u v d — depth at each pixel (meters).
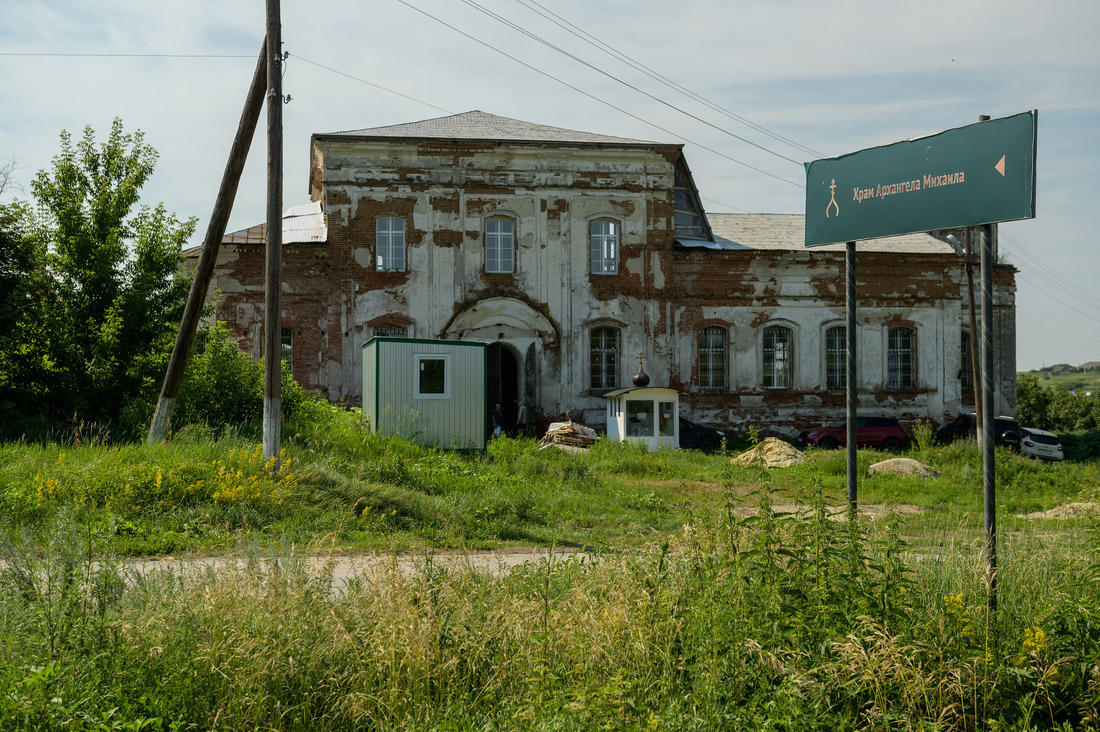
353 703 4.43
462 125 33.41
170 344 19.61
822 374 33.84
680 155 33.03
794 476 18.36
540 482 16.83
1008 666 4.91
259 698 4.38
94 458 12.36
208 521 10.25
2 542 5.52
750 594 5.11
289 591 5.46
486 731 4.31
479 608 5.48
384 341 20.69
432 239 30.72
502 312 31.09
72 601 4.89
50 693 4.14
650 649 4.89
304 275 29.97
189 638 4.87
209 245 15.51
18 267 22.88
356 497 11.92
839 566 5.45
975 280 37.91
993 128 5.81
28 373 19.28
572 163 31.83
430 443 20.81
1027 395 59.41
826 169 7.20
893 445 32.81
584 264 31.86
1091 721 4.71
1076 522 10.82
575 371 31.66
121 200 20.20
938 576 6.68
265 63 14.97
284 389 20.19
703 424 32.94
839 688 4.57
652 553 6.00
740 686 4.57
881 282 34.44
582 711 4.17
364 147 30.28
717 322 33.12
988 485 5.74
